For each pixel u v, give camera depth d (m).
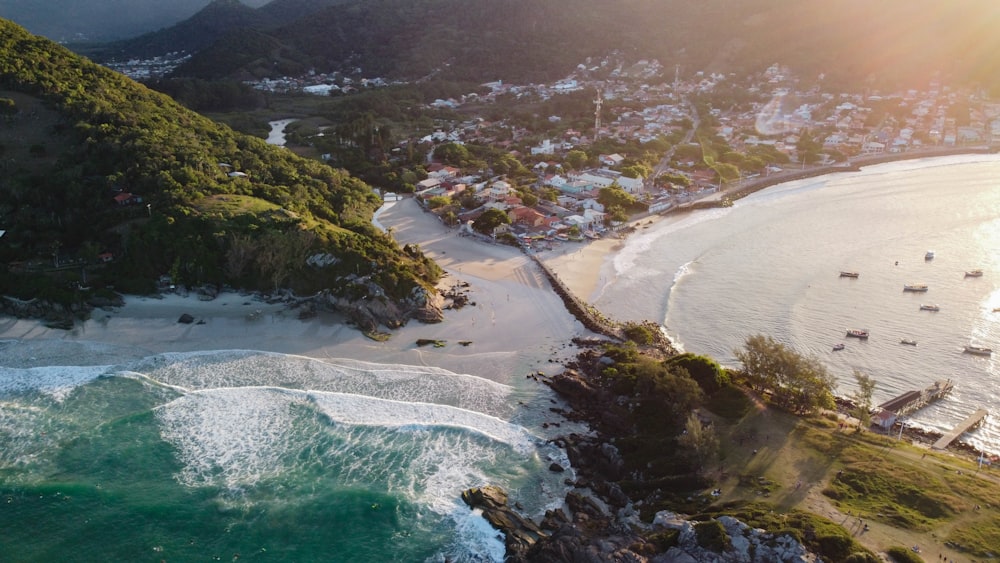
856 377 92.88
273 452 82.38
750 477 74.19
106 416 88.56
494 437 86.19
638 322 120.62
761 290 136.12
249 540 69.00
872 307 127.25
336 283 125.12
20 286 119.81
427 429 87.50
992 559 59.91
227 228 132.88
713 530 62.44
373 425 88.06
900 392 97.94
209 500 73.94
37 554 66.75
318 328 116.00
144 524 70.56
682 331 117.75
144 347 108.06
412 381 99.50
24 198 137.00
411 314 120.56
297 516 72.06
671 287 137.62
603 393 93.94
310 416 89.75
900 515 66.38
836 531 62.28
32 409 89.50
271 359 104.94
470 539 69.31
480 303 127.88
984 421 91.00
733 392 91.88
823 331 117.31
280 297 126.69
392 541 69.12
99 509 72.25
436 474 79.19
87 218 136.75
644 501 73.44
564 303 127.94
